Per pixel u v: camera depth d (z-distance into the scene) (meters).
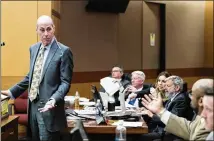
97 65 6.68
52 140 2.46
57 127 2.46
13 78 5.08
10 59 5.07
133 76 4.09
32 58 2.59
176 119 2.24
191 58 8.16
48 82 2.46
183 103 3.13
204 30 8.28
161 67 7.68
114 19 6.86
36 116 2.52
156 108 2.31
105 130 2.55
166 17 7.68
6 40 5.07
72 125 2.60
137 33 7.24
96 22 6.63
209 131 2.02
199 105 1.98
